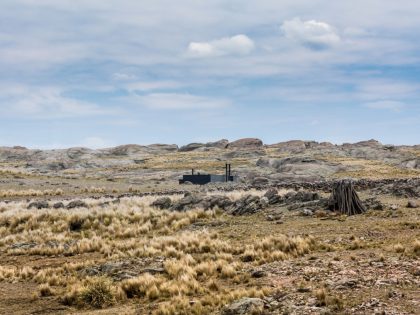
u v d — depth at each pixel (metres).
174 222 34.22
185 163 147.25
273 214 34.28
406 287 14.30
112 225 34.62
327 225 28.44
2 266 24.88
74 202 41.88
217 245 24.52
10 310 17.09
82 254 27.39
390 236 23.58
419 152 154.00
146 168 134.12
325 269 17.38
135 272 20.55
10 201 47.28
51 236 32.97
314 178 82.69
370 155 141.12
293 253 21.27
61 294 18.77
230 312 13.73
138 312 15.48
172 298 16.02
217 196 39.09
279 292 14.95
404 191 42.31
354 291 14.38
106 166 152.62
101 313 15.95
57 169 140.00
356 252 20.16
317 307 13.20
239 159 154.00
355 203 32.91
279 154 165.25
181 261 21.23
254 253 21.78
